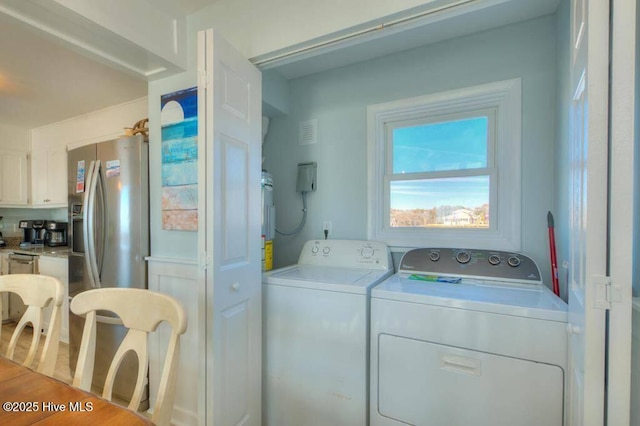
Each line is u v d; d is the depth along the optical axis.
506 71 1.81
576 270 0.98
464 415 1.26
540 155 1.73
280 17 1.50
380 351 1.43
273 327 1.69
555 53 1.68
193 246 1.80
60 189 3.66
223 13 1.67
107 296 1.04
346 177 2.28
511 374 1.19
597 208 0.75
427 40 1.96
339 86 2.31
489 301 1.26
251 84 1.56
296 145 2.48
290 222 2.50
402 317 1.39
